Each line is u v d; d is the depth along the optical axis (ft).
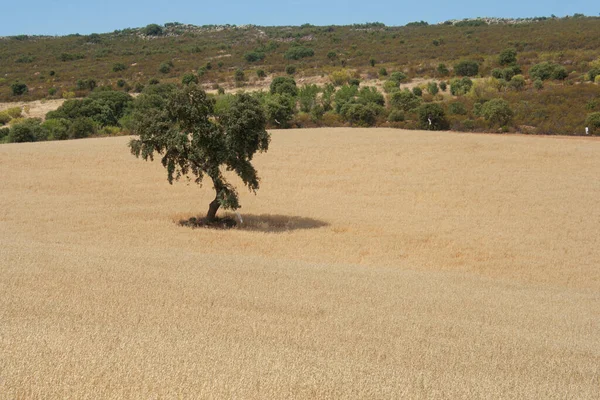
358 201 127.85
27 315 42.47
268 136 105.81
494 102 229.86
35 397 25.59
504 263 86.63
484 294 65.05
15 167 152.66
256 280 61.62
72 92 347.97
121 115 284.20
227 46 536.01
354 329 45.21
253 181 107.76
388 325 47.34
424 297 60.13
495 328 49.73
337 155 174.70
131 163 161.17
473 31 524.93
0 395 25.45
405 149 182.80
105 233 90.63
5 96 347.56
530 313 57.00
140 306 47.50
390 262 83.87
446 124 237.86
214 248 84.94
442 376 33.83
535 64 325.21
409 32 569.64
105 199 121.49
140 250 78.28
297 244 91.04
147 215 107.96
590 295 70.54
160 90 298.97
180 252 79.00
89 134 242.58
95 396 25.86
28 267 60.13
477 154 177.06
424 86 306.96
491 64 350.23
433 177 151.12
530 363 39.63
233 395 26.84
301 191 136.46
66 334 36.32
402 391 29.68
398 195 133.69
